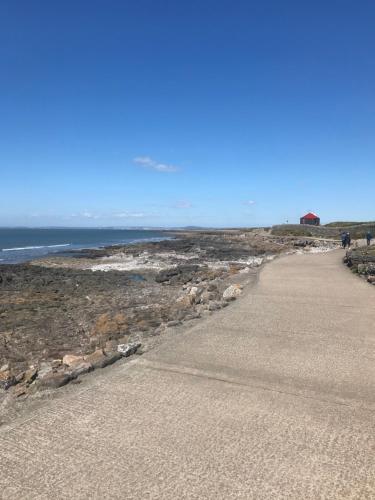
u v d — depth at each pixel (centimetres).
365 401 434
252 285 1202
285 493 295
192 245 5350
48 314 1330
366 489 299
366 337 661
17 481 310
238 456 337
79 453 344
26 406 439
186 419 397
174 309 1116
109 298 1619
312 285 1181
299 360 557
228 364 543
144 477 313
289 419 397
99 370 538
